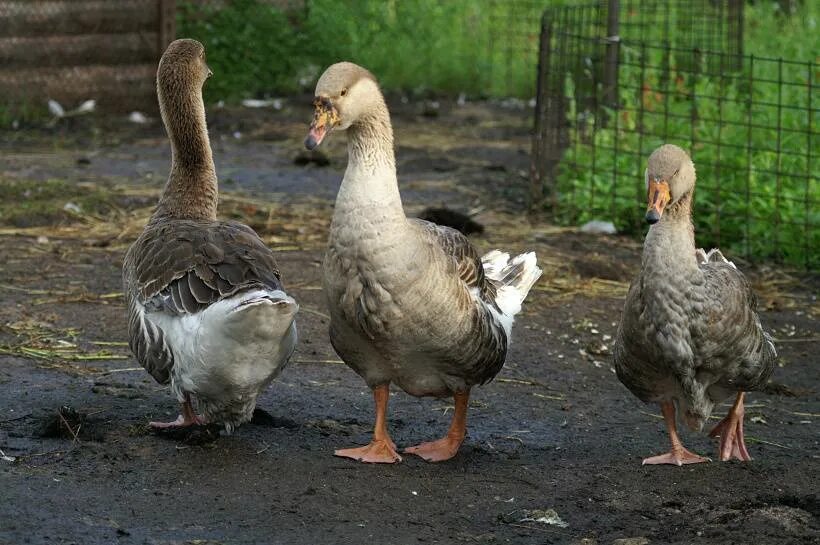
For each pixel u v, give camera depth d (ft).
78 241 34.58
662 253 19.31
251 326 17.17
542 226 38.50
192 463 19.22
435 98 67.10
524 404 23.94
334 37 67.21
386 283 18.16
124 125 54.39
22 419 20.90
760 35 59.93
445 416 22.98
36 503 17.24
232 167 46.32
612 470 20.21
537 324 28.94
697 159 37.47
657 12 63.31
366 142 18.35
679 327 19.30
